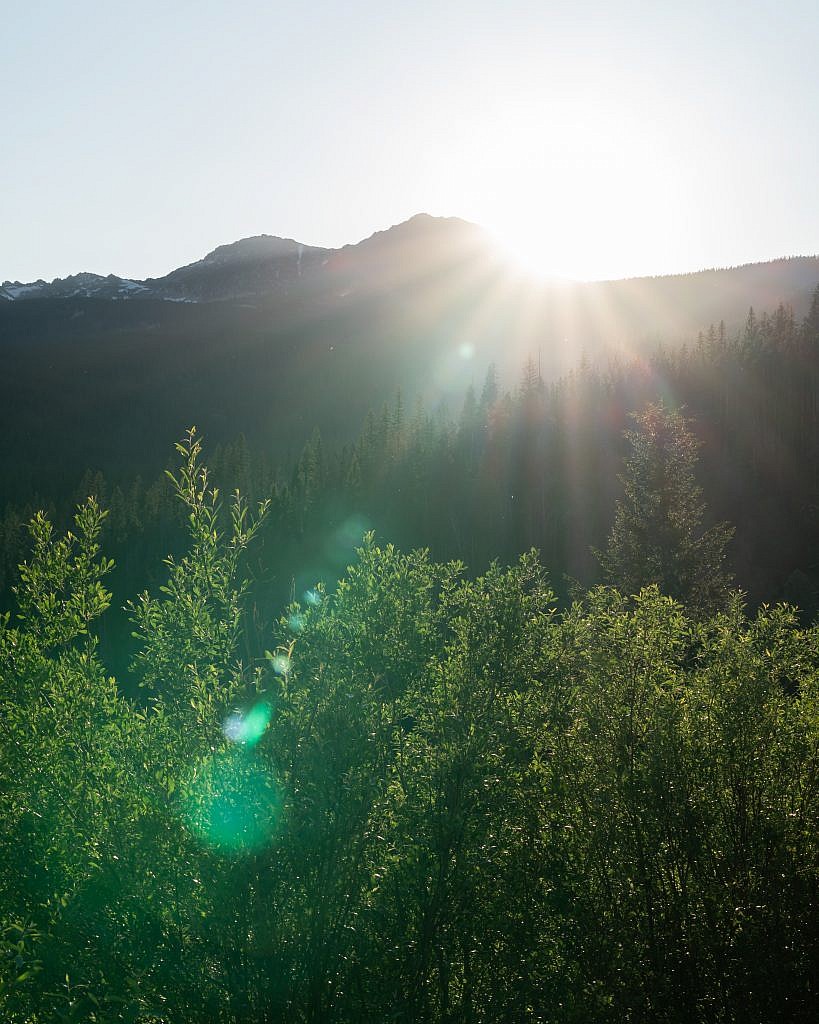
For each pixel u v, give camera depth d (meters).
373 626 11.45
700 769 13.01
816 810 12.92
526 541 98.00
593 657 13.84
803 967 11.75
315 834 10.02
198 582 11.56
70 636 11.77
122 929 9.67
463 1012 11.10
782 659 14.75
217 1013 9.52
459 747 11.42
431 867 11.07
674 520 35.47
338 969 10.28
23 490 169.00
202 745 10.62
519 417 120.38
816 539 90.56
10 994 8.58
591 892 12.25
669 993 11.60
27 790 10.45
